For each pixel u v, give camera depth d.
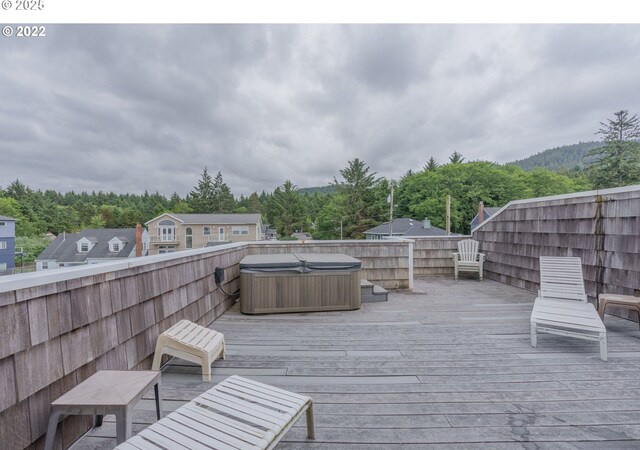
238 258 4.96
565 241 4.71
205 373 2.36
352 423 1.87
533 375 2.47
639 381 2.37
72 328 1.72
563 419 1.91
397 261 5.72
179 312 2.99
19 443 1.40
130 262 2.24
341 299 4.33
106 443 1.70
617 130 26.56
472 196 31.92
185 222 32.22
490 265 6.60
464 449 1.66
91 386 1.57
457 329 3.58
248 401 1.57
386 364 2.66
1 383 1.33
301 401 1.59
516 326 3.68
